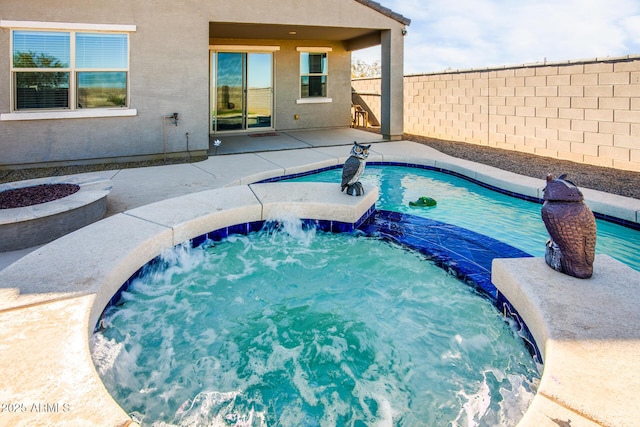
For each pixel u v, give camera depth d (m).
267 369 2.99
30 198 5.07
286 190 6.03
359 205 5.49
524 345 2.91
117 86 8.88
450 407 2.58
